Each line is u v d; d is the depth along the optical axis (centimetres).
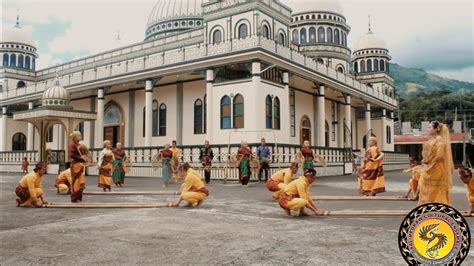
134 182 1800
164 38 3166
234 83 2173
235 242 530
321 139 2756
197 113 2705
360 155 3341
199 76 2678
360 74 4441
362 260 437
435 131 716
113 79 2748
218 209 862
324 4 3772
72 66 3847
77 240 548
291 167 986
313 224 668
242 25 2420
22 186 906
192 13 3678
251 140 2070
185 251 482
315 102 3269
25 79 4194
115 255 465
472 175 760
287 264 424
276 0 2556
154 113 2939
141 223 684
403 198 1057
